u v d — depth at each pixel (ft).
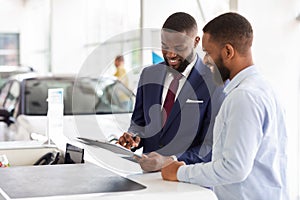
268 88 7.44
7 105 24.64
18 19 56.24
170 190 7.02
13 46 56.80
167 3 21.95
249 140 6.93
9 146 11.37
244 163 6.93
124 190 6.98
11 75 33.63
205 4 19.47
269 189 7.51
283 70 16.10
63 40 41.93
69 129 12.53
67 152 10.00
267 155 7.39
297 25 16.08
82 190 6.97
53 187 7.13
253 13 15.93
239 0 15.83
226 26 7.45
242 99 7.04
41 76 23.08
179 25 8.72
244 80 7.46
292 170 15.93
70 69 41.57
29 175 7.91
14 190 6.97
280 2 16.03
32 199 6.55
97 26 38.50
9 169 8.38
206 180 7.20
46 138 12.34
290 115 16.07
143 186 7.22
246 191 7.47
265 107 7.16
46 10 49.62
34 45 55.06
